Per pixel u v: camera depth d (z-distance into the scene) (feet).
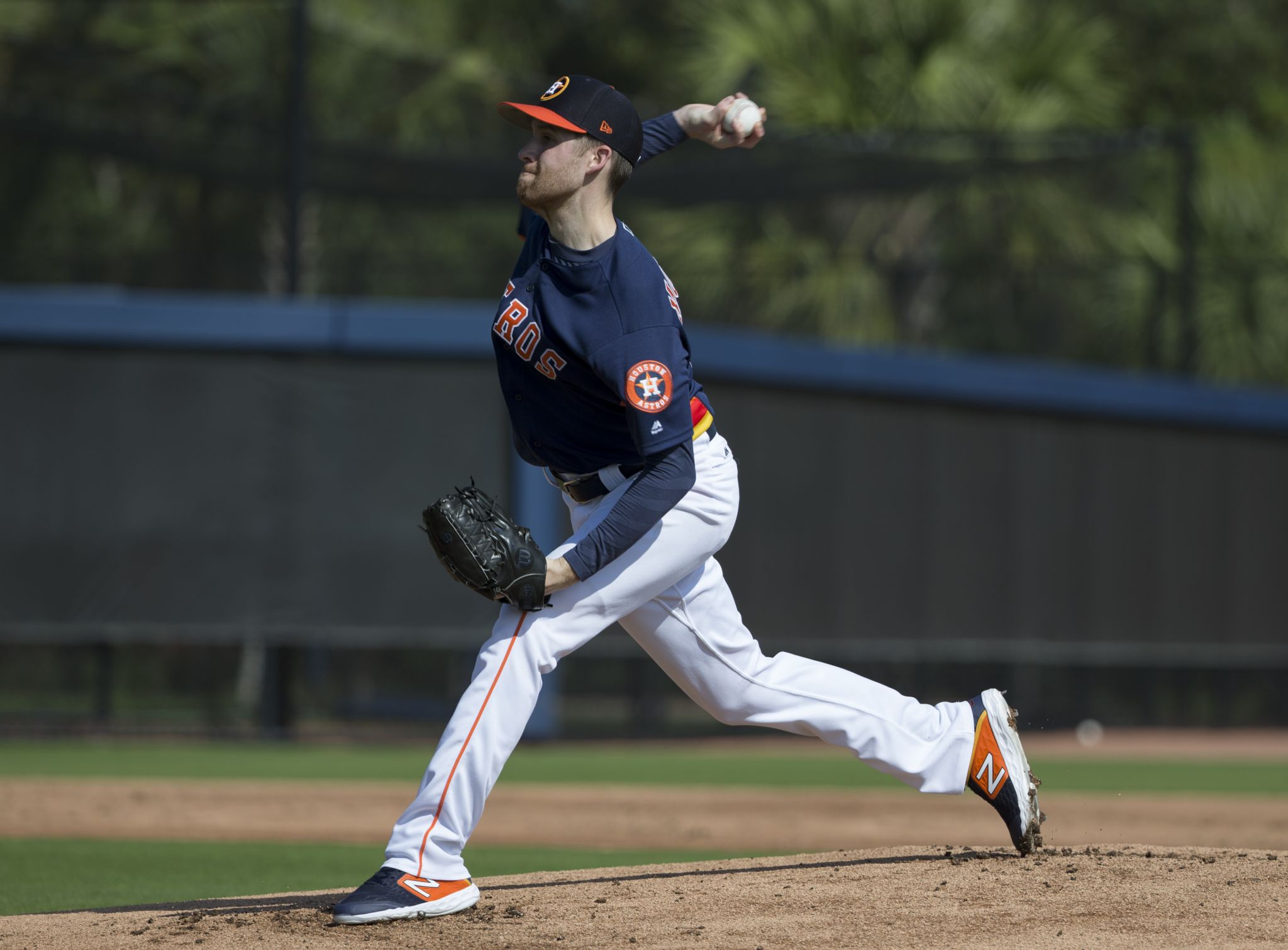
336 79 226.17
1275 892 41.37
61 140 189.06
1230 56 272.10
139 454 138.82
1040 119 223.30
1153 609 169.48
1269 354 234.99
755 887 43.16
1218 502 174.70
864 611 152.87
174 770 114.93
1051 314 241.55
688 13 249.75
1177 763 132.36
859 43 229.04
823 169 189.78
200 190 238.07
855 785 109.81
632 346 38.88
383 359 140.56
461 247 241.14
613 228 39.96
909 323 241.35
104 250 239.09
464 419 140.05
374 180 191.11
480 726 40.11
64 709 176.45
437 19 260.01
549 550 138.72
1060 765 130.41
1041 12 242.78
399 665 195.00
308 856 71.05
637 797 98.53
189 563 138.31
